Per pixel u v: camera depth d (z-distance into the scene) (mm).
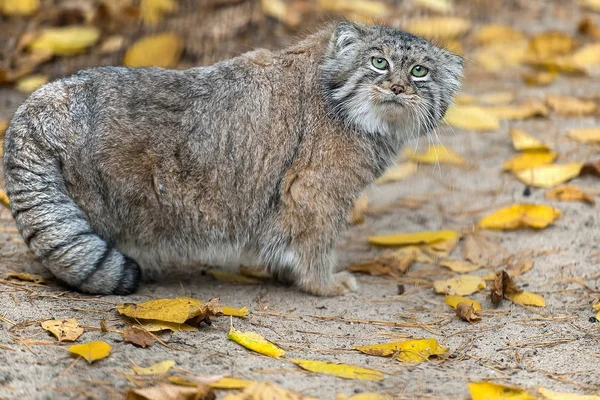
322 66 10031
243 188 9812
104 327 8453
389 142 10305
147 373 7727
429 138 12836
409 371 8289
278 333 9062
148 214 9641
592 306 9773
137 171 9477
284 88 9984
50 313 8812
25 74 14984
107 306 9117
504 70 16359
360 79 9898
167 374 7738
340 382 7918
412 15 17359
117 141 9406
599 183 12789
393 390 7824
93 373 7715
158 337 8562
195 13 16297
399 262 11008
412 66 10016
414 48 10039
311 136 9891
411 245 11469
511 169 13133
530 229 11680
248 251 10219
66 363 7863
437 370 8359
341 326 9375
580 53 16469
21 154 9234
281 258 10164
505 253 11180
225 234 9961
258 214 9953
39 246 9172
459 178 13164
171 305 8820
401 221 12164
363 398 7469
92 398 7336
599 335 9164
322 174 9883
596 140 13695
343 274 10539
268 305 9859
